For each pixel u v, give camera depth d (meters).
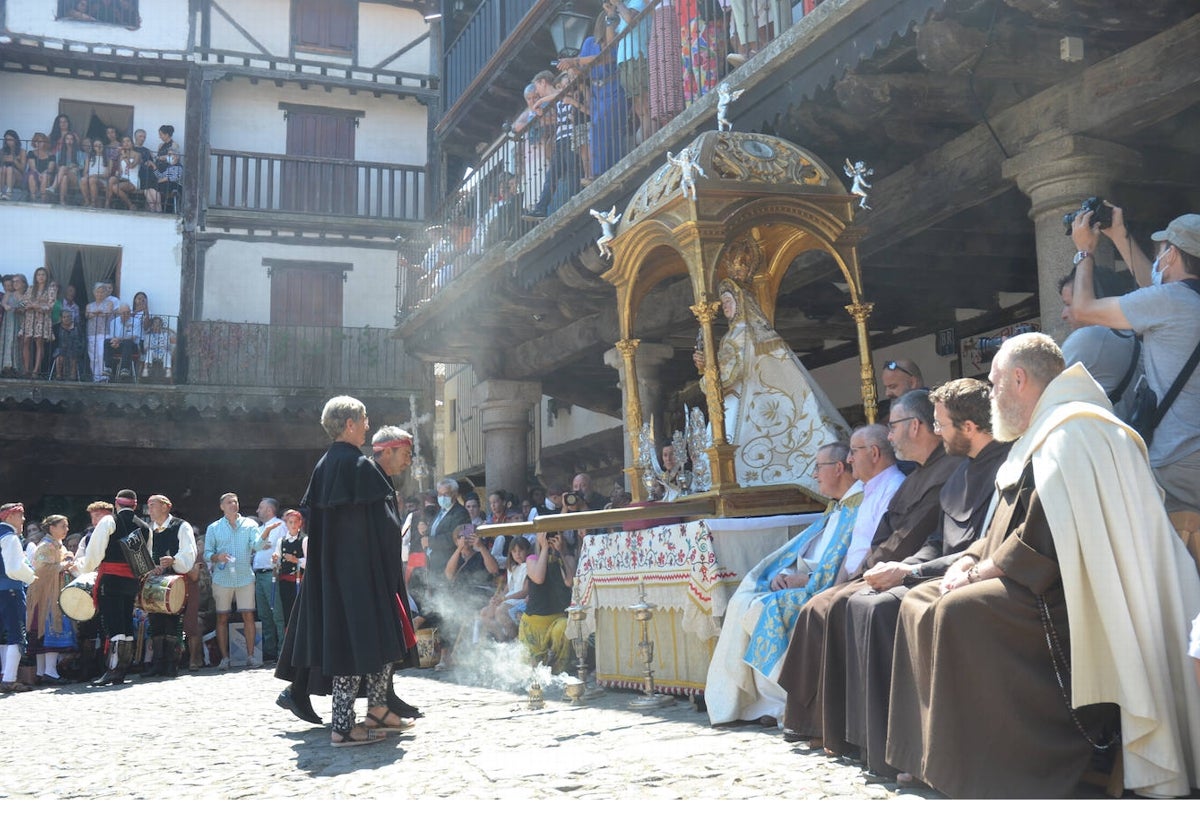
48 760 4.97
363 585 5.00
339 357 20.64
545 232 10.63
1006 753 3.18
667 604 5.75
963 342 10.83
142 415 19.64
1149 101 5.98
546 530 5.69
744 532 5.60
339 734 4.96
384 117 22.48
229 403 19.58
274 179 21.92
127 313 19.67
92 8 21.05
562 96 11.38
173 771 4.49
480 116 17.27
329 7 22.27
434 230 15.02
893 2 6.18
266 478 21.16
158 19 21.38
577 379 15.04
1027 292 10.09
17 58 20.50
